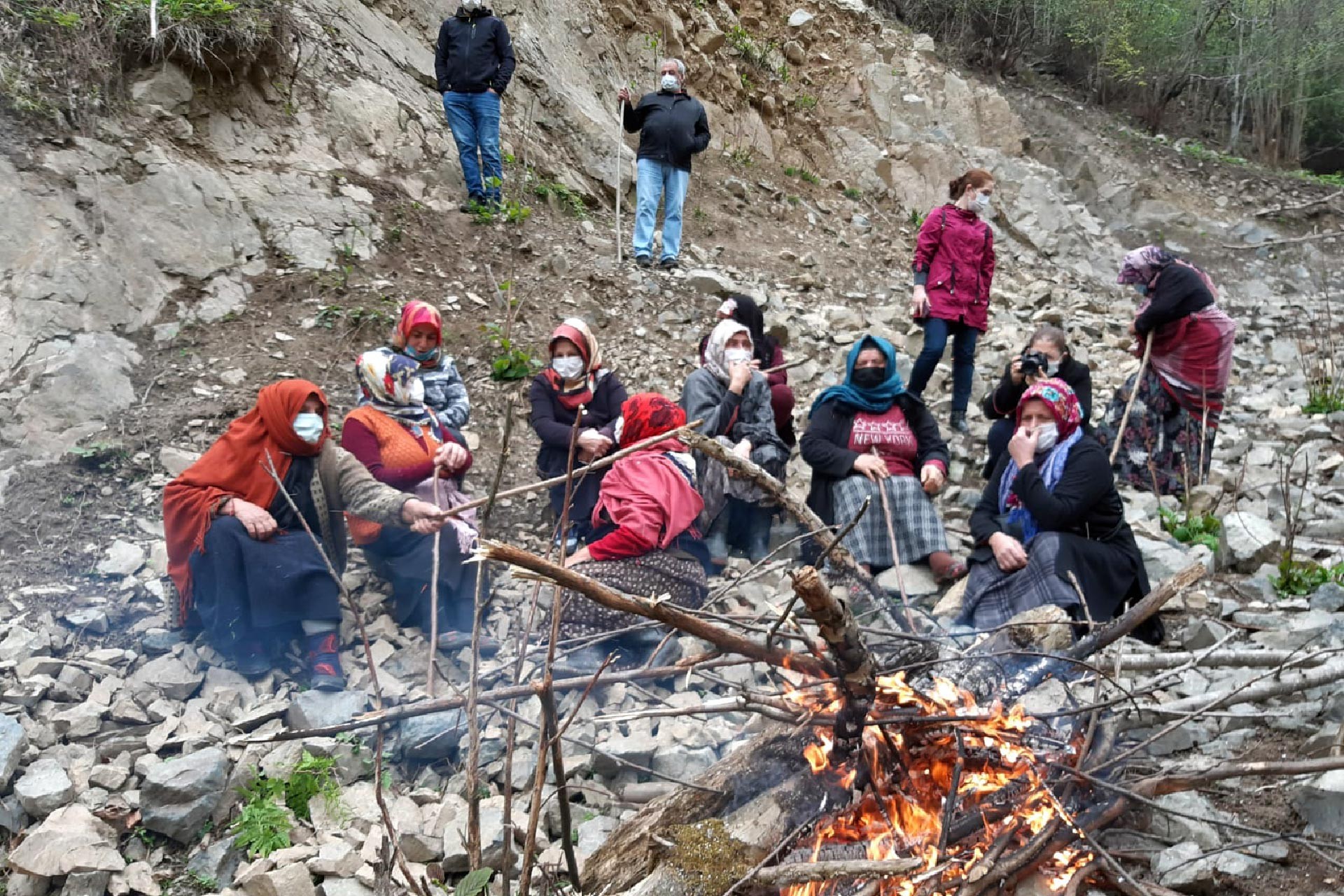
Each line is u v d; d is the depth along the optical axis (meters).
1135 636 4.10
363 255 7.04
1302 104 16.50
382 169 7.80
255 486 3.98
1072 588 3.90
